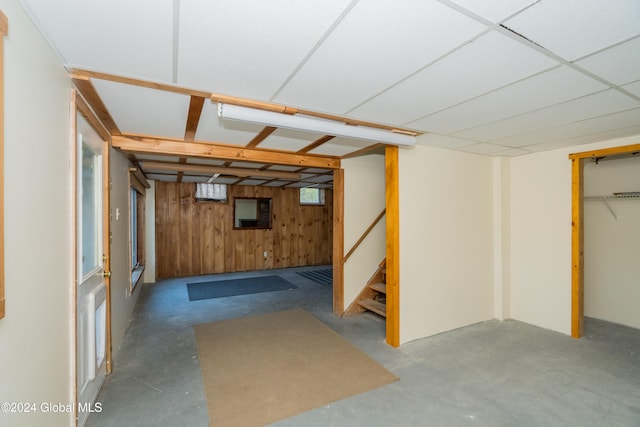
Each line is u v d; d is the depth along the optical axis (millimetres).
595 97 1929
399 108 2123
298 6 1084
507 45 1337
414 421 1927
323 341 3213
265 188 7801
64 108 1540
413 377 2461
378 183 4477
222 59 1464
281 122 2098
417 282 3219
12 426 1051
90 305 2004
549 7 1087
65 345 1555
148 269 6156
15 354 1071
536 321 3621
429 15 1133
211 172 4984
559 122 2441
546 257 3529
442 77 1657
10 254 1047
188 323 3773
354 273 4250
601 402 2117
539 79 1676
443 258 3408
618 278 3611
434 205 3346
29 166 1184
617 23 1176
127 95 1884
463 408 2059
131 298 3988
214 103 2002
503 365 2654
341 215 4160
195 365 2662
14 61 1062
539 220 3598
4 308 982
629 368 2586
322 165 3980
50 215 1381
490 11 1110
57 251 1460
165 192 6707
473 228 3658
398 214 3078
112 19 1151
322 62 1494
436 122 2449
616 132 2729
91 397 2033
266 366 2650
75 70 1577
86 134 1982
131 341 3195
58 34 1259
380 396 2197
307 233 8359
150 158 4125
